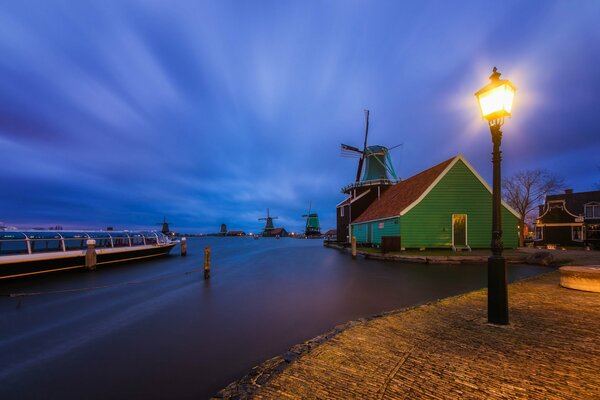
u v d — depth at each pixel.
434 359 4.14
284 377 3.74
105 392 4.48
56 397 4.36
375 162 48.91
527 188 47.28
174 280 15.75
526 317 6.03
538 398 3.15
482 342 4.73
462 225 24.42
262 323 7.52
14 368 5.32
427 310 6.73
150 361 5.48
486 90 5.79
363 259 23.41
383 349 4.53
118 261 25.69
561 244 42.69
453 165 24.72
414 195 26.11
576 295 8.05
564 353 4.27
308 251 37.94
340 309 8.62
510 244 24.66
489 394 3.24
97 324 7.88
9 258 16.53
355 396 3.26
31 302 11.09
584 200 43.00
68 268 20.08
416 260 19.83
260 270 18.55
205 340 6.45
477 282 12.45
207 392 4.41
